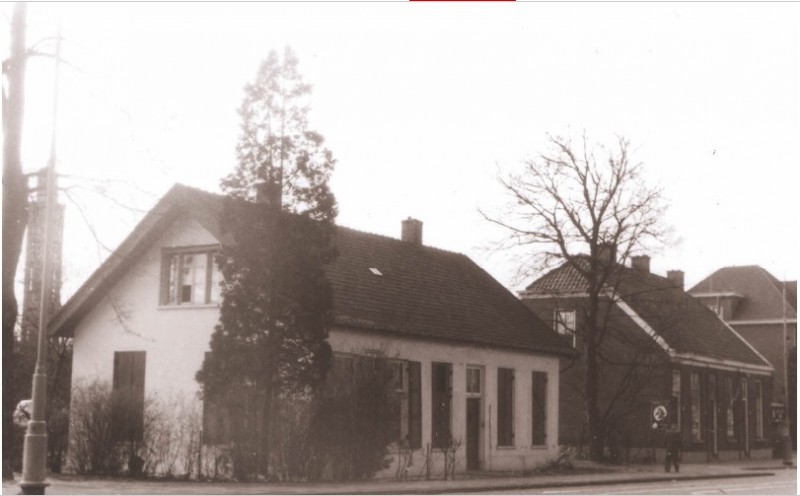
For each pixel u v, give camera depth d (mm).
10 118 21797
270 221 24062
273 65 24672
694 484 29656
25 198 22047
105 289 28781
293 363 23984
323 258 24516
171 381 27438
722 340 54344
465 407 32562
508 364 34969
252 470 23438
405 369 29953
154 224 27750
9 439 21828
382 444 25672
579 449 40062
